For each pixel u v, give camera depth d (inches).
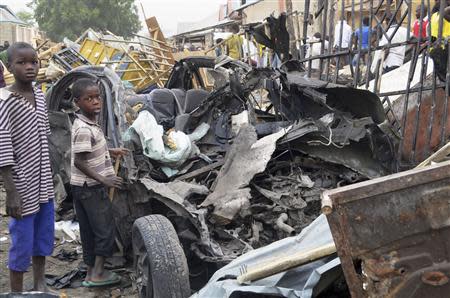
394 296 79.1
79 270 186.7
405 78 227.8
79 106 167.6
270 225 159.8
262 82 196.7
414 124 200.2
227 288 99.5
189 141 185.3
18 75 150.1
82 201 168.7
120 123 186.7
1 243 221.1
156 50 486.0
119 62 438.0
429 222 78.2
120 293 172.6
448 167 77.8
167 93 227.1
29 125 151.0
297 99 186.7
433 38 208.7
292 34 264.2
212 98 204.4
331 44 230.5
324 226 109.7
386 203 78.1
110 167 169.6
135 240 148.8
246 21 772.0
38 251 162.7
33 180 152.9
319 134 172.2
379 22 215.3
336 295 102.0
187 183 166.7
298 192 165.6
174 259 133.9
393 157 174.7
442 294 79.0
